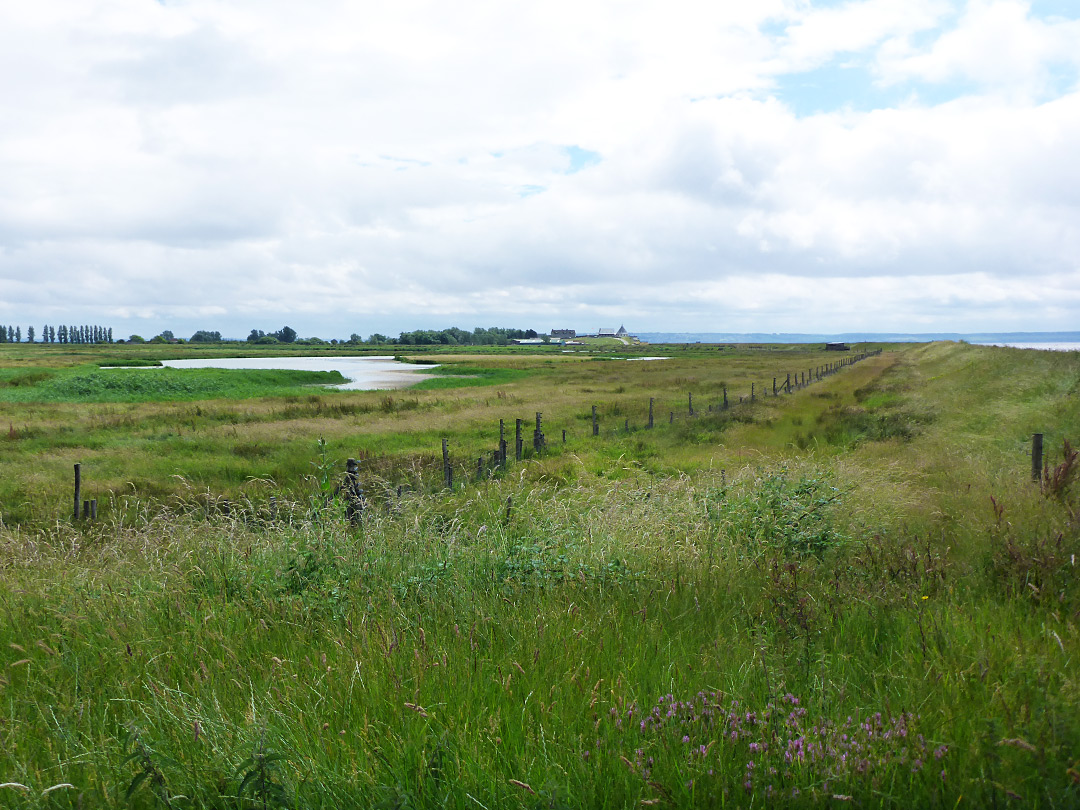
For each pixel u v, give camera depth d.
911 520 7.38
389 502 8.20
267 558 5.82
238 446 22.67
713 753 2.67
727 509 7.43
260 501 13.37
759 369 70.44
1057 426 17.31
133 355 124.69
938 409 24.11
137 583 5.27
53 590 5.39
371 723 3.01
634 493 9.06
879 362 74.88
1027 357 36.72
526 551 5.69
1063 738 2.54
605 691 3.21
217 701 3.21
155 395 45.06
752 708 3.07
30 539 7.91
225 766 2.72
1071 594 4.33
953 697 3.05
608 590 4.92
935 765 2.55
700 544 6.38
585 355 150.12
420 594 4.79
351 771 2.63
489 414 31.36
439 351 184.25
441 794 2.51
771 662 3.46
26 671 3.75
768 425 23.73
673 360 103.75
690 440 22.05
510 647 3.73
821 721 2.86
